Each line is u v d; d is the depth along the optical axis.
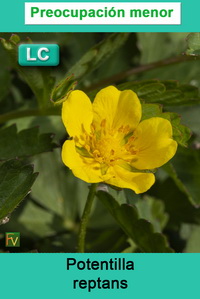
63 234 0.23
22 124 0.23
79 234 0.20
